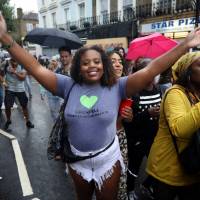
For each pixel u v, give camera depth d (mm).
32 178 4230
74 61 2135
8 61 6758
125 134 2857
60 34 5258
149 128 3002
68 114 2119
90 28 18609
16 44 2107
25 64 2131
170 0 13391
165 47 4656
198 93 2174
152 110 2922
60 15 24469
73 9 22234
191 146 2029
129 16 15891
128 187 3244
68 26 22734
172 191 2270
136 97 2953
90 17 19938
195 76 2084
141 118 2959
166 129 2197
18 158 4973
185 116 1886
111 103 2115
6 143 5840
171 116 1990
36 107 9664
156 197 2361
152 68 2018
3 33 2047
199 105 1840
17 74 6633
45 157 5016
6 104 6840
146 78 2041
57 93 2234
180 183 2215
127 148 2955
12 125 7262
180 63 2152
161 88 3504
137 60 3381
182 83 2133
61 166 4629
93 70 2057
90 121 2084
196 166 2031
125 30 15234
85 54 2076
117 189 2381
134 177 3236
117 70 3033
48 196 3738
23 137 6227
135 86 2098
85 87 2129
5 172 4430
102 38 17031
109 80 2107
